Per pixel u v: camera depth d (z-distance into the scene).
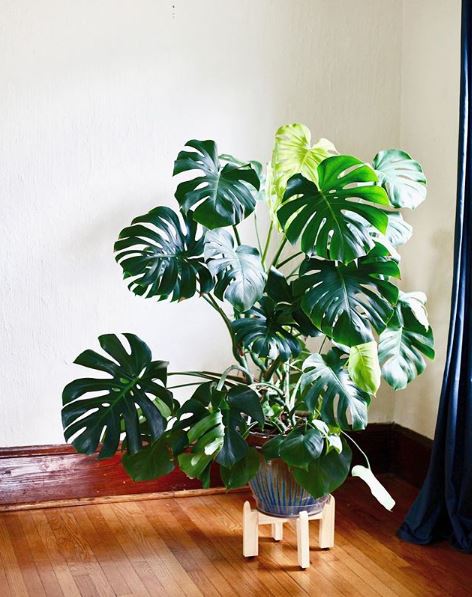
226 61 3.65
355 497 3.69
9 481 3.50
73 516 3.43
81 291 3.56
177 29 3.57
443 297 3.64
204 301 3.69
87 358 2.87
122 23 3.50
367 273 2.79
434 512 3.22
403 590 2.81
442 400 3.20
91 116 3.51
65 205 3.51
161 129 3.59
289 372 3.20
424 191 3.13
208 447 2.71
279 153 3.05
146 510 3.50
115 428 2.81
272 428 3.06
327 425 2.89
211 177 2.78
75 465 3.57
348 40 3.80
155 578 2.89
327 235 2.70
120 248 2.85
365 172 2.76
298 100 3.76
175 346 3.69
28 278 3.50
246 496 3.67
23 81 3.42
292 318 2.85
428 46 3.70
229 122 3.68
